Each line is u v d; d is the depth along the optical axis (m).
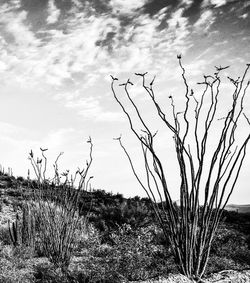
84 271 5.24
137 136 4.60
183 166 4.54
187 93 4.52
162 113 4.60
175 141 4.59
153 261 5.64
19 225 8.09
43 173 7.07
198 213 4.65
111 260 5.32
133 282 4.66
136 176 4.63
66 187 7.14
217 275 4.76
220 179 4.57
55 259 6.05
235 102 4.52
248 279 4.66
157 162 4.61
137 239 6.21
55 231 6.27
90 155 6.68
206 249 4.68
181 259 4.61
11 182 17.45
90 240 7.42
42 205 7.05
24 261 6.33
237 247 7.38
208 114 4.49
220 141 4.52
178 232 4.63
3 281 5.05
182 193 4.57
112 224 9.94
